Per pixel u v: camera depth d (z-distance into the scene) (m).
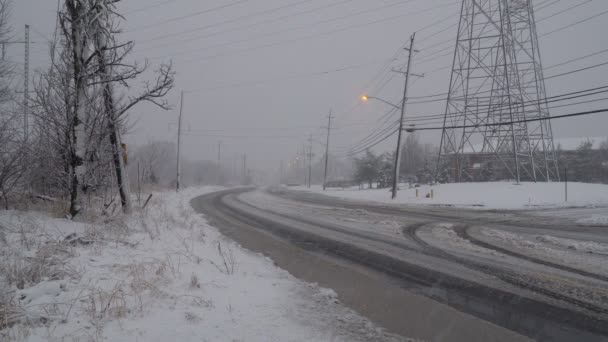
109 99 10.21
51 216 9.01
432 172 53.06
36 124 9.91
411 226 12.14
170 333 3.60
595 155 41.84
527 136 29.52
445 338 3.86
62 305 4.08
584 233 10.73
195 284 5.14
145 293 4.68
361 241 9.42
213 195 33.78
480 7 31.14
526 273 6.25
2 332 3.43
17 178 9.38
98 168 10.52
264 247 9.02
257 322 4.09
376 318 4.39
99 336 3.45
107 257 6.27
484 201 22.94
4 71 10.17
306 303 4.88
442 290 5.44
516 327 4.11
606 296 5.06
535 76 29.30
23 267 5.01
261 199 28.08
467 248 8.44
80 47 8.85
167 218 12.13
